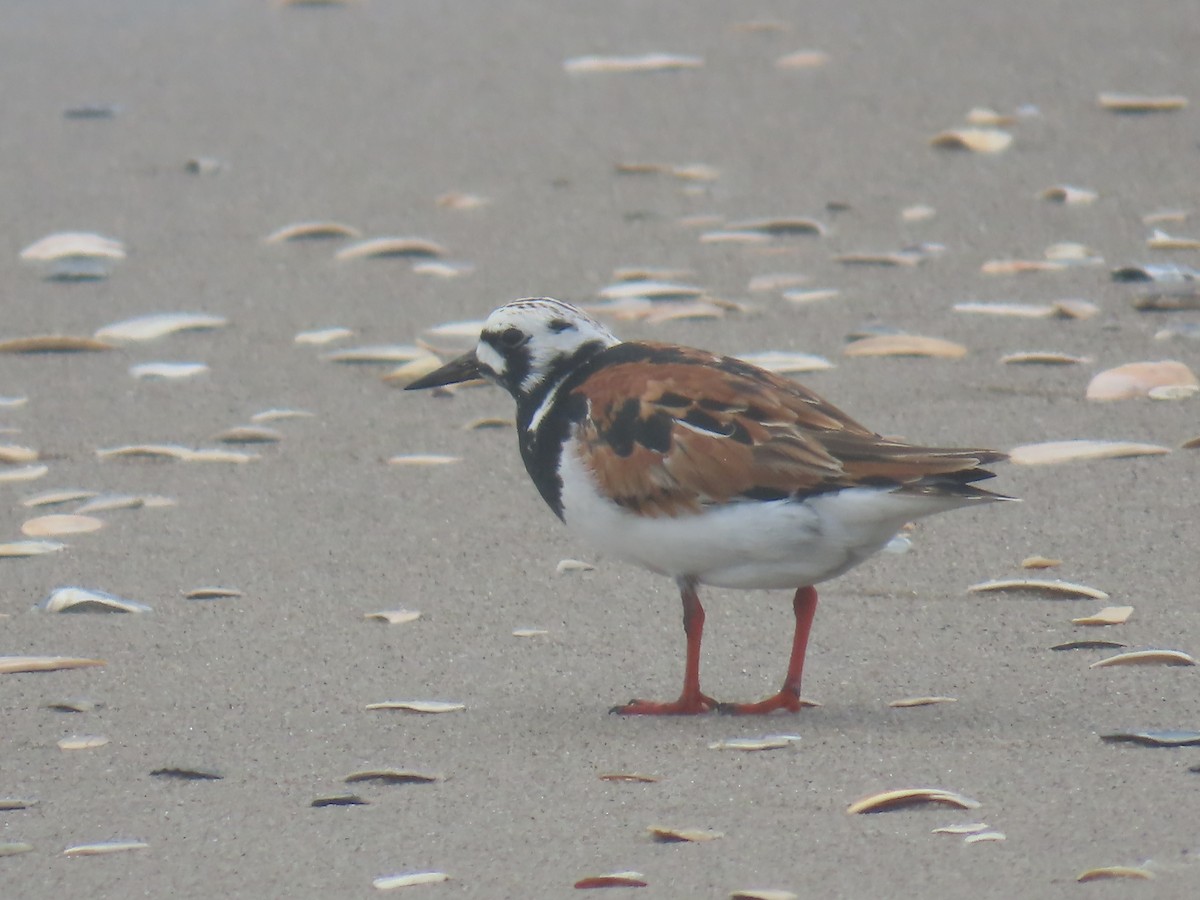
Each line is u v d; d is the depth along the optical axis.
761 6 23.20
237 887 7.07
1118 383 13.09
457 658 9.65
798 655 8.88
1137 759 8.00
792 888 6.85
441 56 21.72
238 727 8.77
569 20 22.94
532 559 11.02
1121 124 18.75
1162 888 6.71
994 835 7.22
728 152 18.53
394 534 11.43
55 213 17.31
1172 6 22.36
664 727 8.65
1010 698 8.84
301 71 21.28
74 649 9.80
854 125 19.09
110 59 21.67
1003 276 15.34
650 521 8.70
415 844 7.39
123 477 12.34
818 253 16.06
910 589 10.35
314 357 14.37
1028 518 11.20
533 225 16.95
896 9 22.84
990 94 19.73
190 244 16.67
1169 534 10.90
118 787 8.10
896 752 8.17
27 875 7.23
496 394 13.88
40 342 14.47
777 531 8.43
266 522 11.64
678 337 14.28
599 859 7.18
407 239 16.58
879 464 8.29
